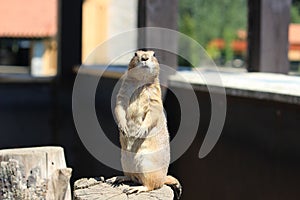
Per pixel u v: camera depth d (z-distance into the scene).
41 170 3.07
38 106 10.46
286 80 5.34
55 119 10.16
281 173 4.34
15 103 10.43
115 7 14.99
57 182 3.10
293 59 21.42
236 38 29.02
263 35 7.00
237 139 4.98
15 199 3.02
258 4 7.05
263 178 4.58
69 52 10.57
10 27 21.44
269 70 7.03
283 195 4.32
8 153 3.05
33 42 21.62
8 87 10.45
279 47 7.07
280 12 7.05
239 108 4.93
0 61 23.88
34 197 3.04
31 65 21.59
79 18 10.94
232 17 29.03
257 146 4.67
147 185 3.19
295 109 4.09
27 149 3.13
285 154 4.27
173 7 6.58
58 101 10.27
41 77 10.87
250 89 4.68
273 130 4.43
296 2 22.62
